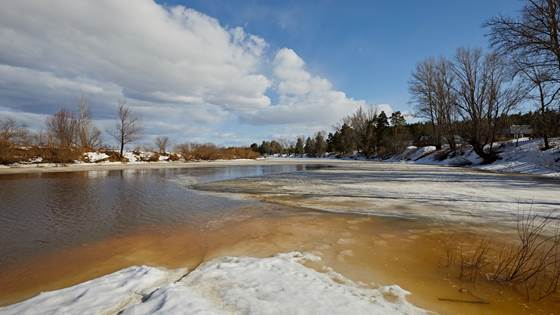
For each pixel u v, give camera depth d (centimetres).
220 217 830
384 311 317
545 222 709
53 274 469
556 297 365
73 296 352
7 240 639
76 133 3853
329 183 1584
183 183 1705
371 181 1641
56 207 989
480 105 2805
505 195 1088
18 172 2509
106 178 2045
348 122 7506
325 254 523
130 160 4250
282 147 11844
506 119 2842
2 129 3059
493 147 2973
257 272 422
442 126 3747
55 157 3316
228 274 414
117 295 356
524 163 2264
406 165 3375
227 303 325
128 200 1116
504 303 352
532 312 332
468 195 1105
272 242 599
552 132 2233
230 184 1614
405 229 682
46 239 646
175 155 5028
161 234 674
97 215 867
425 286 396
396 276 429
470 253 523
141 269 445
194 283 384
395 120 5947
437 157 3766
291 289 362
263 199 1110
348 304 325
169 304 313
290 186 1481
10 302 383
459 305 346
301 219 791
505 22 1680
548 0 1589
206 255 534
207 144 5953
